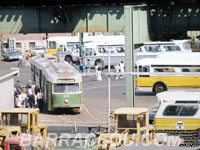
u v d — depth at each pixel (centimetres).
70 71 9912
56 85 9775
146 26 9025
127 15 8688
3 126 6881
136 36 8769
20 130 6850
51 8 9625
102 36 15988
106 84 13200
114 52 15862
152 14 9206
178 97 7894
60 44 17112
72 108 9888
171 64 11444
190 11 9281
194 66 11431
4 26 9731
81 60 15612
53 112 9944
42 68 10469
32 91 10169
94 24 9562
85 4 9669
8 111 6931
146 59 11562
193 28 9288
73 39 17100
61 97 9756
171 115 7875
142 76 11488
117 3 9675
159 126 7794
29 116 6906
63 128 8025
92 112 9919
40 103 9981
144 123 6938
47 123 8662
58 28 9650
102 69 14712
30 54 18900
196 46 15875
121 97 11475
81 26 9581
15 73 9831
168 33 9244
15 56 18375
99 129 7212
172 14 9281
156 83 11462
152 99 11031
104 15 9531
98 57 15800
